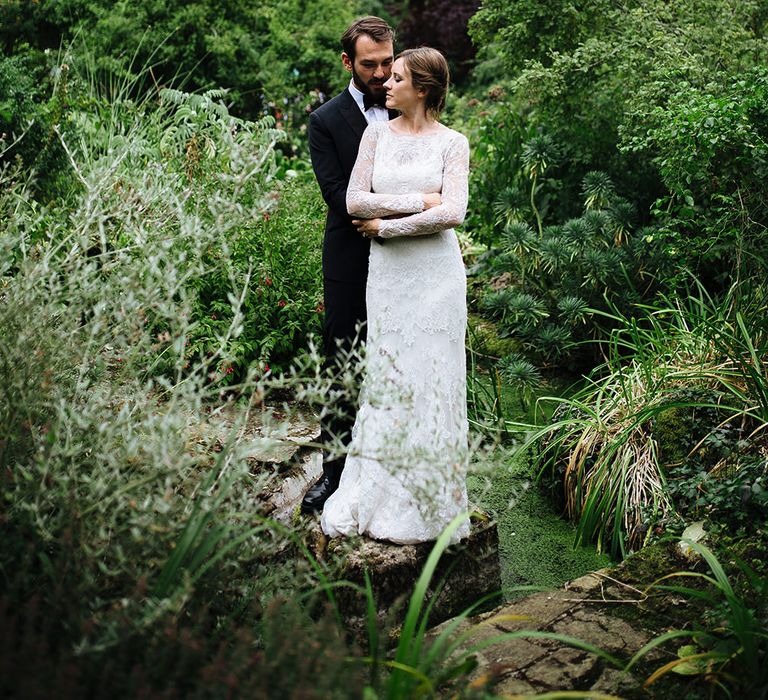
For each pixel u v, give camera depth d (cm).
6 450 236
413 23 1131
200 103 574
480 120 721
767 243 426
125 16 854
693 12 559
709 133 403
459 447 261
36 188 484
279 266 458
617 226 530
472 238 651
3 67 512
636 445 367
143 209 305
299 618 217
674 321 478
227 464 251
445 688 230
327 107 335
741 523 312
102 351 309
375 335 306
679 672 240
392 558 294
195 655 192
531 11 594
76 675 174
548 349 513
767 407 347
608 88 563
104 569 205
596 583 293
